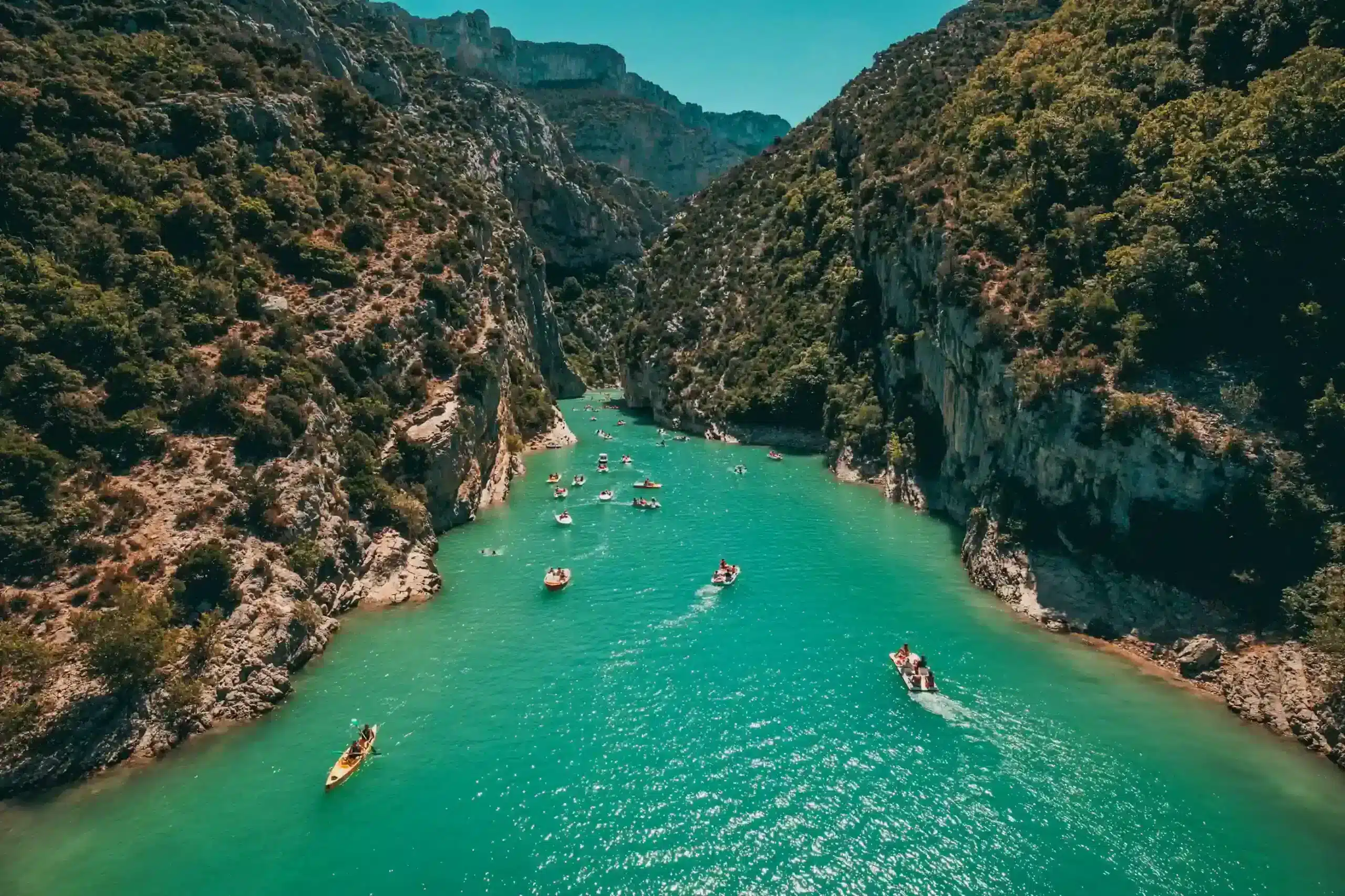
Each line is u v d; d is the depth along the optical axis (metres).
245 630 40.94
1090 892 27.53
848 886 28.06
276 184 71.12
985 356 57.59
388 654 44.81
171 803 32.50
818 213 126.88
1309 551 39.09
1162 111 57.25
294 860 29.42
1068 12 83.19
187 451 47.50
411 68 190.50
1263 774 33.38
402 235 79.94
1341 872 28.22
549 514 73.25
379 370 66.31
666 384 132.38
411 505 59.50
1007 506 53.75
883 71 141.25
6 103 58.47
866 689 40.69
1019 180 65.19
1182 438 42.50
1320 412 39.69
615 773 34.28
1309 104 45.16
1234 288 45.66
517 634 47.31
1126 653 43.31
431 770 34.50
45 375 45.25
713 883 28.20
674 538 65.38
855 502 77.06
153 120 67.88
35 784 33.09
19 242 52.19
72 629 36.72
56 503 41.19
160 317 53.12
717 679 41.94
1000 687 40.47
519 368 111.88
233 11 99.25
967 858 29.23
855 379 98.31
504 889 28.02
